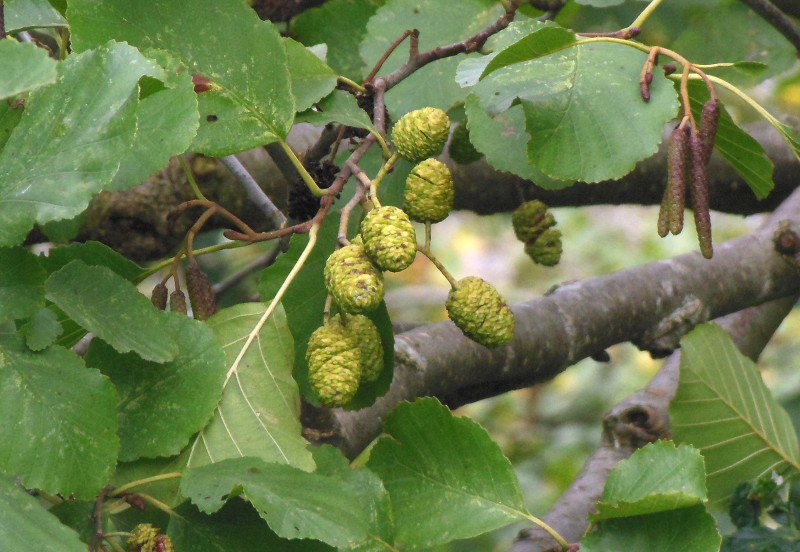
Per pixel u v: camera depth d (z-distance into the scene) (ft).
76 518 3.37
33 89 3.27
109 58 3.34
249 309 3.51
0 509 3.26
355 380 3.46
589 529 3.44
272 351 3.49
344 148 3.91
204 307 3.51
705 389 3.90
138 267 3.50
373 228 3.43
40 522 3.27
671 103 3.50
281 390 3.48
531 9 4.07
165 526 3.42
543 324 4.11
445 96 3.84
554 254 3.76
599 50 3.53
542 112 3.50
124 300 3.40
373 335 3.49
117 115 3.32
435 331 4.00
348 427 3.80
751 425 3.91
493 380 4.07
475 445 3.49
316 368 3.46
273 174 4.25
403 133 3.53
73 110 3.33
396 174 3.79
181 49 3.51
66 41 3.63
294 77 3.58
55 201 3.31
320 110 3.59
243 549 3.38
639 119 3.49
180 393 3.42
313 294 3.59
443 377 3.97
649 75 3.50
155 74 3.34
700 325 3.92
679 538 3.41
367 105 3.71
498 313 3.52
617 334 4.22
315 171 3.75
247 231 3.52
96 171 3.31
